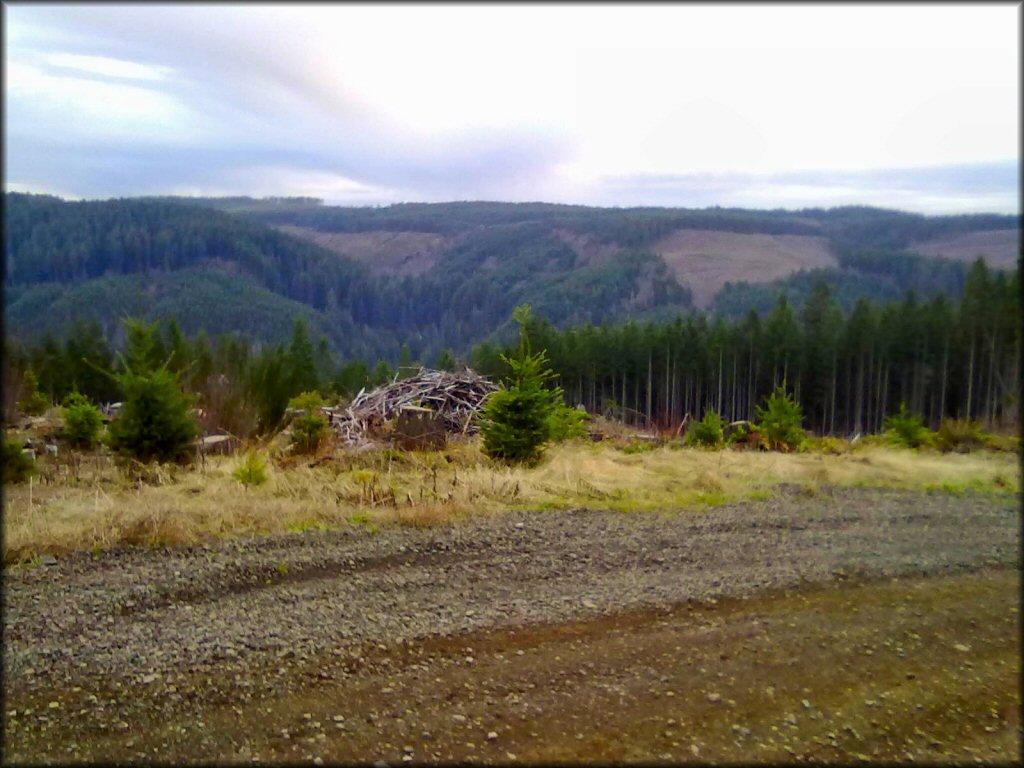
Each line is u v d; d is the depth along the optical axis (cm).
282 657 398
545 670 388
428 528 640
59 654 395
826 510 741
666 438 1559
